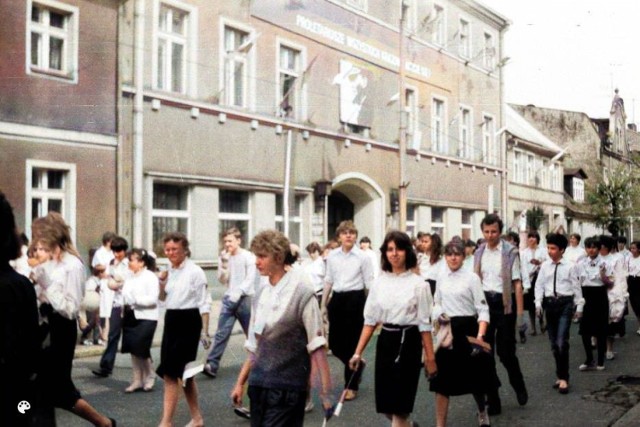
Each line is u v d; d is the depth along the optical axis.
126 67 17.50
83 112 16.58
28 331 3.94
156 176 18.16
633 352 12.89
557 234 9.55
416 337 6.27
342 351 8.95
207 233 19.70
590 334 10.99
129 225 17.47
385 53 27.97
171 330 7.31
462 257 7.36
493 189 37.41
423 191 30.67
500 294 8.52
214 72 20.19
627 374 10.66
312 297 5.00
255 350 5.14
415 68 30.30
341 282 9.01
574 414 8.19
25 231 15.35
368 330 6.40
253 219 21.50
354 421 7.87
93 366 11.27
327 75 24.80
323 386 4.96
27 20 15.50
